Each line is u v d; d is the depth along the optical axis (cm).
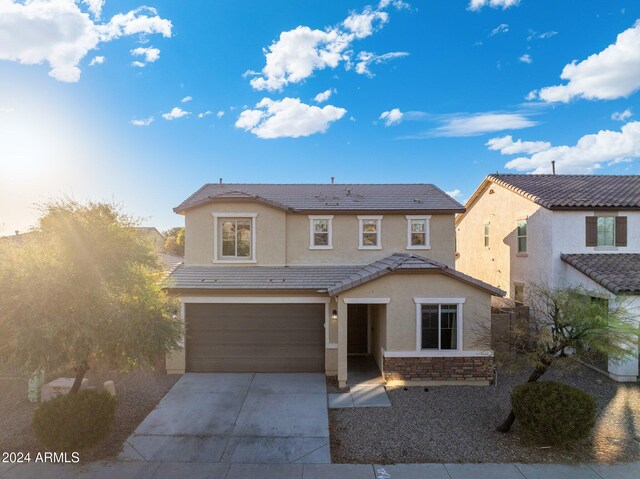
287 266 1620
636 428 918
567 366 808
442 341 1252
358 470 749
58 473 737
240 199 1577
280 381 1284
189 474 738
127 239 887
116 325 771
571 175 2116
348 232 1659
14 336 726
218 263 1595
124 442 866
